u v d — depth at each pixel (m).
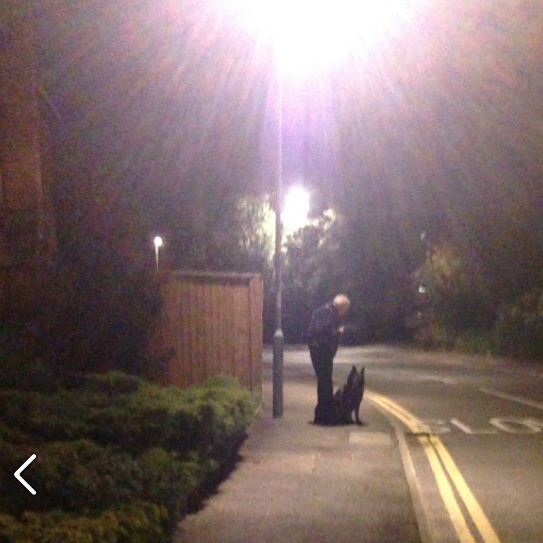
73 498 6.09
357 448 12.91
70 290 11.79
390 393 22.41
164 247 23.11
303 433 14.28
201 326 15.76
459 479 11.16
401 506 9.35
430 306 47.53
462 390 23.25
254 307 15.88
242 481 10.57
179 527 8.29
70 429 7.28
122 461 6.77
